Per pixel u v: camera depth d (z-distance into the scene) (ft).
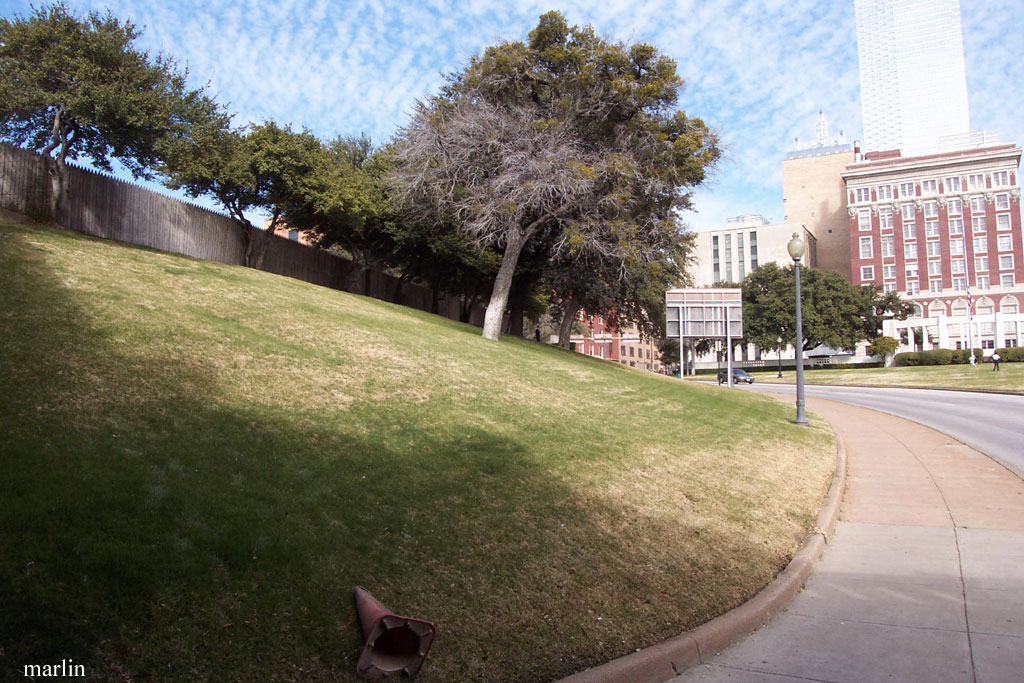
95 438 19.75
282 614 14.21
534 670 14.33
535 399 43.65
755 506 29.01
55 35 60.29
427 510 21.01
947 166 311.06
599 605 17.67
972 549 25.36
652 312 138.92
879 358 295.28
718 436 43.91
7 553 13.39
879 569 23.67
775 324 248.32
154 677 11.61
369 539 18.21
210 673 12.04
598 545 21.39
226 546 15.80
